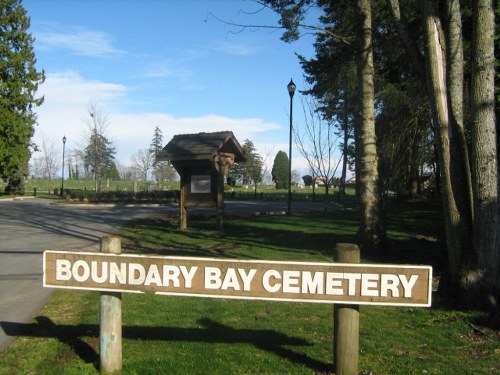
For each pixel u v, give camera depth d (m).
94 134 51.34
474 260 6.72
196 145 17.36
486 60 6.55
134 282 4.42
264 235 15.67
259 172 68.56
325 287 4.14
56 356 5.11
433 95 7.00
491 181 6.63
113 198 39.66
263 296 4.22
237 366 4.75
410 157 15.41
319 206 33.47
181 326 6.12
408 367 4.77
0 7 40.91
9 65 41.28
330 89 18.81
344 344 4.29
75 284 4.51
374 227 11.23
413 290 4.04
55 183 78.25
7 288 8.50
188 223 20.27
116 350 4.54
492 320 6.15
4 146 40.88
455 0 6.92
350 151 32.06
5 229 18.72
